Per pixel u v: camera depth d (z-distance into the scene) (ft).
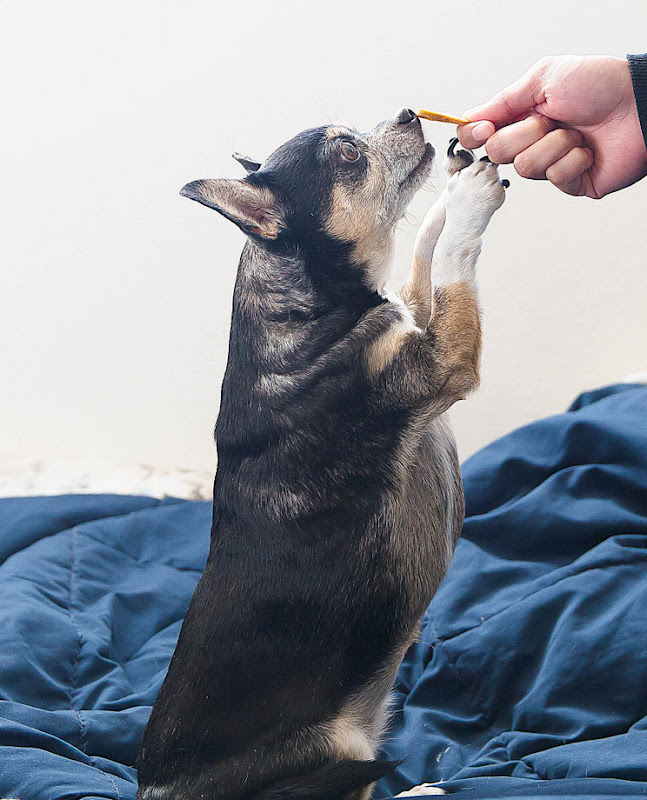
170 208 12.58
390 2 12.23
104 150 12.53
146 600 8.58
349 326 5.08
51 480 11.61
